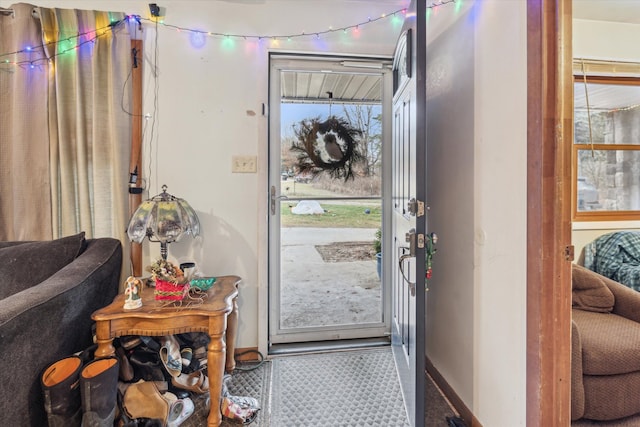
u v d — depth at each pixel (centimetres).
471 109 142
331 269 247
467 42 145
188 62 193
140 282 151
